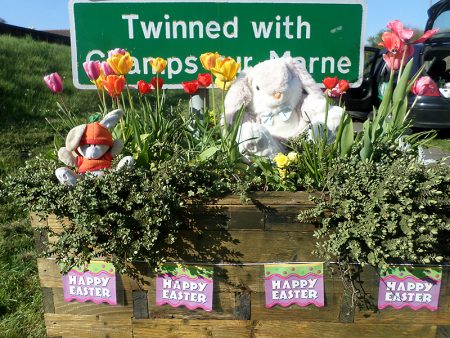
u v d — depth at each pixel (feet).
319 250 4.70
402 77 5.54
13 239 9.37
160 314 5.15
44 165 5.17
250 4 7.01
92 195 4.48
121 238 4.53
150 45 7.13
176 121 6.57
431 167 4.75
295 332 5.08
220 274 4.93
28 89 20.70
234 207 4.71
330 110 6.06
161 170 4.76
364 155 5.05
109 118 4.90
